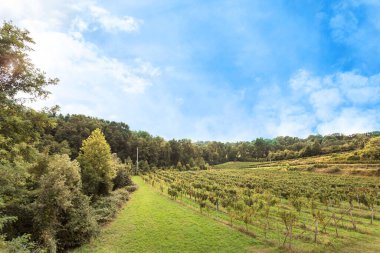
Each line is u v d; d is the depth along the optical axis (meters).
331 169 82.25
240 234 19.00
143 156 123.12
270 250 15.69
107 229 21.23
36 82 12.52
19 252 11.25
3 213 15.46
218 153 167.88
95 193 32.44
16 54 11.53
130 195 41.19
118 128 136.88
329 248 15.82
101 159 35.22
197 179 62.97
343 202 32.22
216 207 29.59
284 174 79.69
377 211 28.09
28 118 12.80
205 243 17.45
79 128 107.69
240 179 61.66
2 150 12.00
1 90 11.66
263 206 25.12
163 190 47.75
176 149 139.25
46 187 16.78
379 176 67.50
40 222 15.97
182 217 25.27
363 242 17.00
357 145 124.12
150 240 18.41
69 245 17.20
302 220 23.70
